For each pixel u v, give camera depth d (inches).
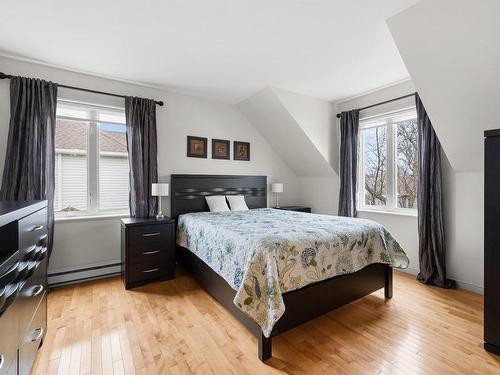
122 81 129.2
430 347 70.5
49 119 108.0
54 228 111.4
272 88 138.1
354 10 77.5
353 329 79.5
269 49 100.9
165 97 142.3
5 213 44.3
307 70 119.2
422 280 116.2
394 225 134.2
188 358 65.9
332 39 93.7
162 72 121.0
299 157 175.8
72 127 119.9
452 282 110.8
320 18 81.5
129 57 106.6
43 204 71.1
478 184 105.5
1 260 43.5
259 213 138.4
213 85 136.9
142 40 94.1
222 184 158.4
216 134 160.4
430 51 83.0
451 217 113.0
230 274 81.2
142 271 112.5
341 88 140.9
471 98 87.1
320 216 126.1
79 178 121.3
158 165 139.7
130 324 81.4
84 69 116.4
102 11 77.7
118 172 131.2
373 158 152.1
